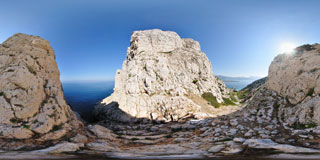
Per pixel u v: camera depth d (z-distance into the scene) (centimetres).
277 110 2250
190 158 897
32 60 1788
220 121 2570
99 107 4981
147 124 3278
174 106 3794
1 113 1359
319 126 1472
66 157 900
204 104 4338
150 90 4203
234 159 810
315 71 1948
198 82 5141
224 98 5359
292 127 1703
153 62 4919
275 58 3131
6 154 898
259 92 3212
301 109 1800
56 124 1659
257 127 1905
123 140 1928
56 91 1927
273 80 2928
